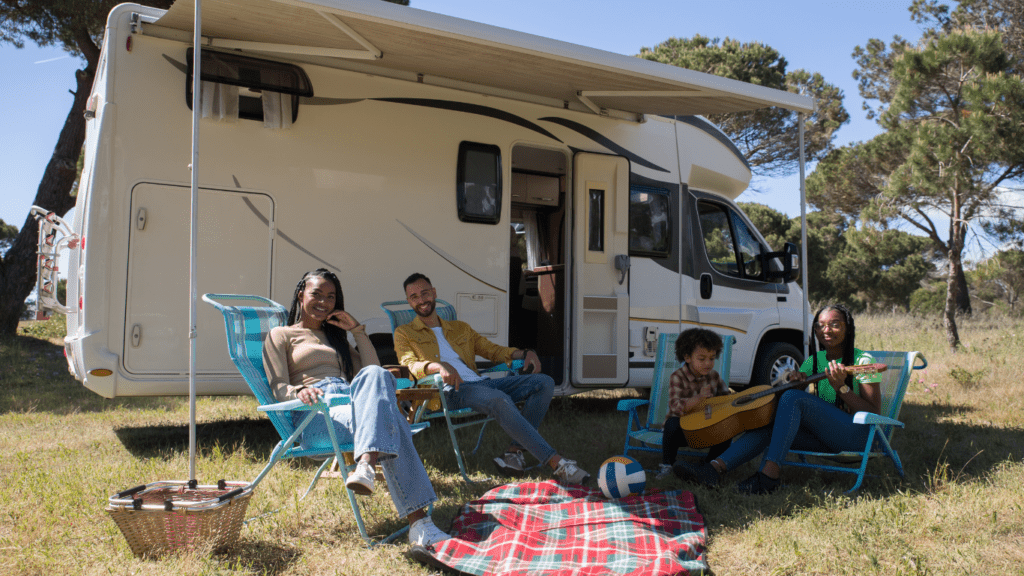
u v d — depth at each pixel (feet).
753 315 20.90
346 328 11.53
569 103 18.29
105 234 13.50
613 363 18.28
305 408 9.29
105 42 14.34
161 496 9.04
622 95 16.63
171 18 13.01
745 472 12.98
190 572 7.89
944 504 10.27
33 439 15.62
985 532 9.18
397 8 11.27
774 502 10.85
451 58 14.47
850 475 12.62
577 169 18.11
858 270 72.28
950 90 34.32
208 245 14.29
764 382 20.93
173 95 14.06
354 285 15.48
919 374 24.62
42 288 15.40
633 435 13.50
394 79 16.05
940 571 8.06
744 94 14.40
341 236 15.39
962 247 35.50
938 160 32.86
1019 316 56.85
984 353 29.27
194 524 8.34
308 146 15.16
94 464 12.84
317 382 10.81
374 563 8.53
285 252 14.88
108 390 13.51
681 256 19.89
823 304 71.56
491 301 16.99
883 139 44.37
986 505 10.09
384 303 14.74
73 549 8.62
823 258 71.97
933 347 34.30
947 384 22.79
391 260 15.87
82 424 17.63
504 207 17.24
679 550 8.72
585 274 18.07
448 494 11.48
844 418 11.72
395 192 15.97
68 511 9.98
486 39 12.00
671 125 20.10
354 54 13.83
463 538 9.19
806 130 61.11
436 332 13.66
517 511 10.13
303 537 9.33
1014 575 7.90
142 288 13.75
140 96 13.82
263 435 16.43
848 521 9.78
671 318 19.54
